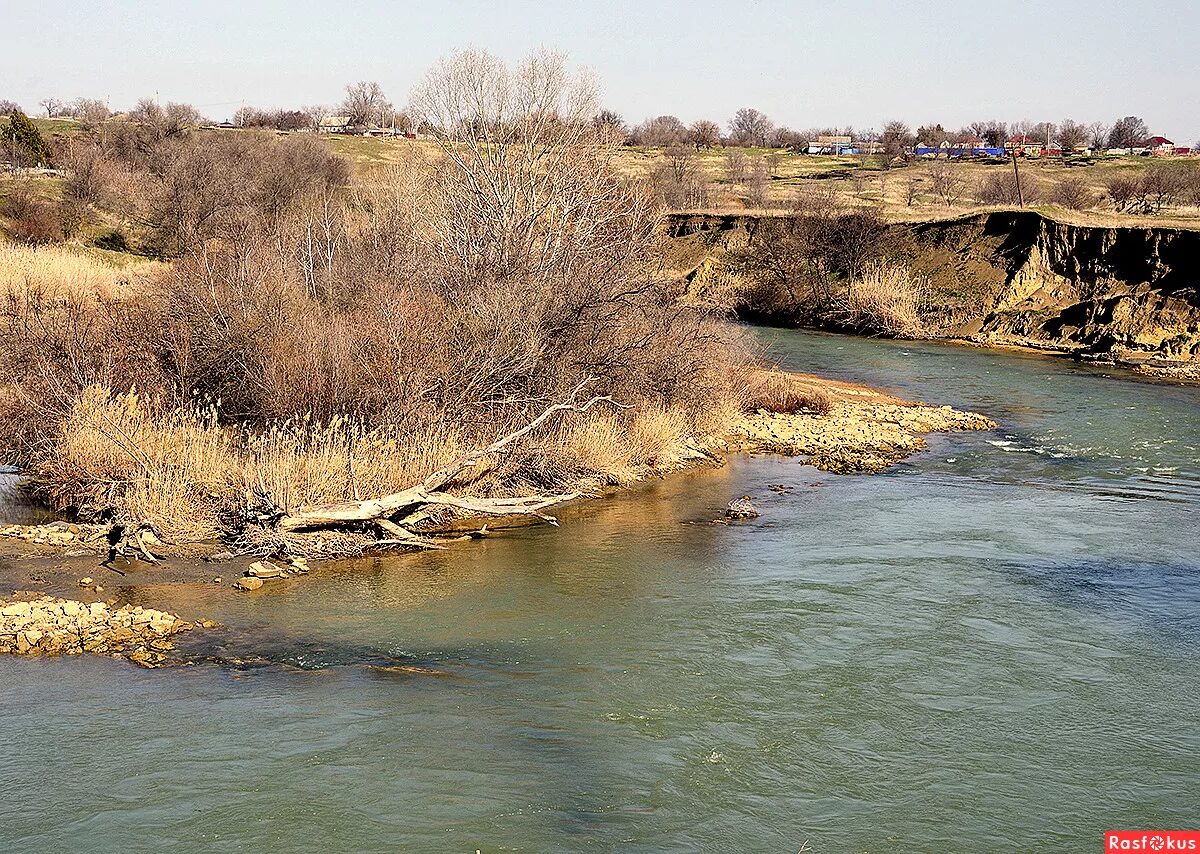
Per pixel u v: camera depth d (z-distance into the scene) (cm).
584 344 2202
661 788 900
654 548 1648
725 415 2608
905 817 866
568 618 1318
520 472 1972
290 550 1558
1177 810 887
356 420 1897
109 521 1658
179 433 1778
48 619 1240
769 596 1415
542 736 987
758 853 809
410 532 1658
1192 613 1370
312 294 2327
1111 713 1069
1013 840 838
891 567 1556
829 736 1004
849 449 2489
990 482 2173
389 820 834
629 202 2931
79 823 823
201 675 1113
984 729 1027
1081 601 1412
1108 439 2631
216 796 865
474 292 2206
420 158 3481
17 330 2127
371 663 1159
